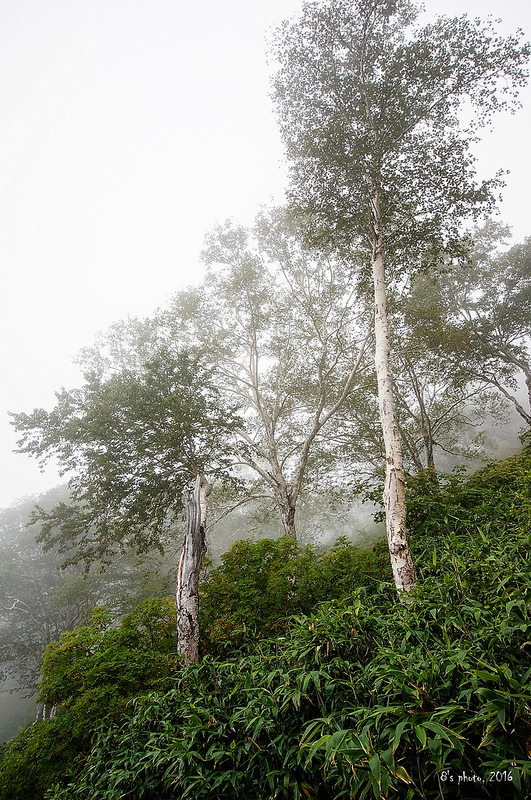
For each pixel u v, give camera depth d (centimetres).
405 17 1023
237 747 290
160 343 1569
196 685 411
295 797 230
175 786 310
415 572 582
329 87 986
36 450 1116
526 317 1692
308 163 1008
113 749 425
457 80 909
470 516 672
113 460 1038
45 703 602
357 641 318
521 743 182
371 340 1395
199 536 752
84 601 2048
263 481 1628
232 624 654
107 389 1088
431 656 238
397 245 978
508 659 231
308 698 270
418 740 197
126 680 561
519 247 1767
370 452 1747
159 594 1566
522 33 835
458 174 905
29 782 494
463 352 1557
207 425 1048
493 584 313
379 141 952
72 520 1082
